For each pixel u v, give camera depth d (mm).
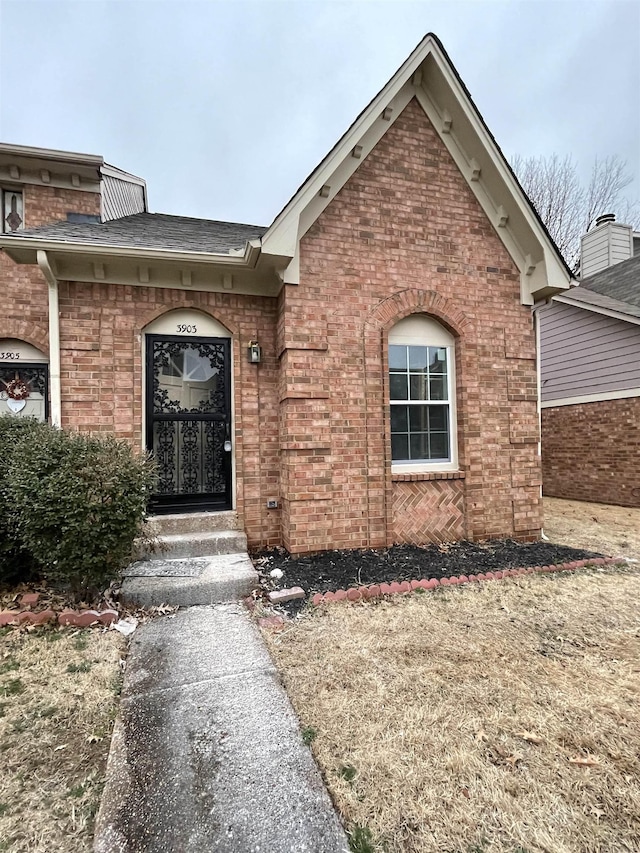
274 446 5941
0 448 4387
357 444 5699
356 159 5789
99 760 2242
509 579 4891
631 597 4418
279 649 3354
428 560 5336
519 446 6496
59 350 5273
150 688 2857
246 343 5902
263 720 2518
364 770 2131
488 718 2529
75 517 3736
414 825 1832
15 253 5074
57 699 2736
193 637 3570
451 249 6234
